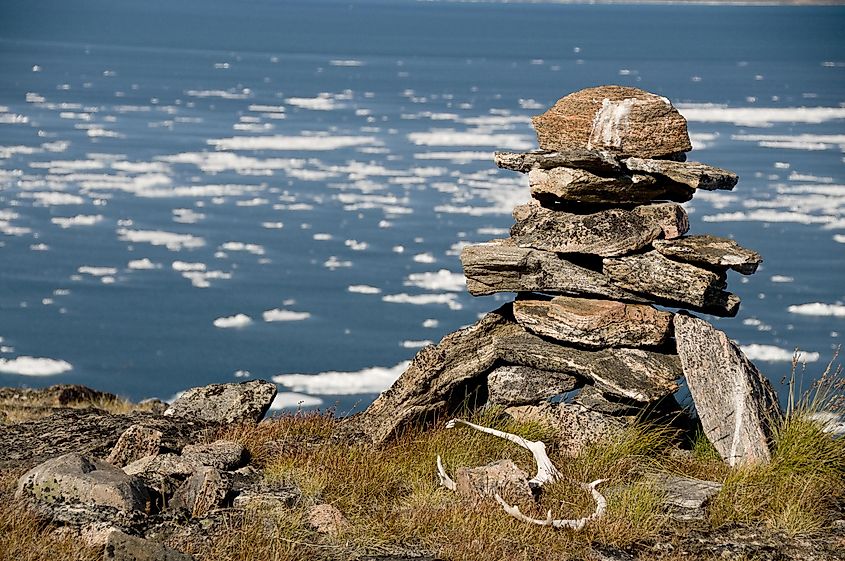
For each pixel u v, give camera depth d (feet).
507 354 50.65
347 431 51.62
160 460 44.14
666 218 50.37
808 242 528.22
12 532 36.68
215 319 399.65
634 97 51.98
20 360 344.69
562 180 50.37
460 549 38.11
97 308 413.18
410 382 50.78
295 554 37.01
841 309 403.54
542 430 49.01
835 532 41.16
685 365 48.29
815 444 45.98
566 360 49.37
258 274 477.36
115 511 39.19
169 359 349.61
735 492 43.11
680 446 50.62
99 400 91.50
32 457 49.49
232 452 45.85
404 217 609.01
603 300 50.39
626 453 47.11
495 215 619.26
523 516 40.37
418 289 453.99
